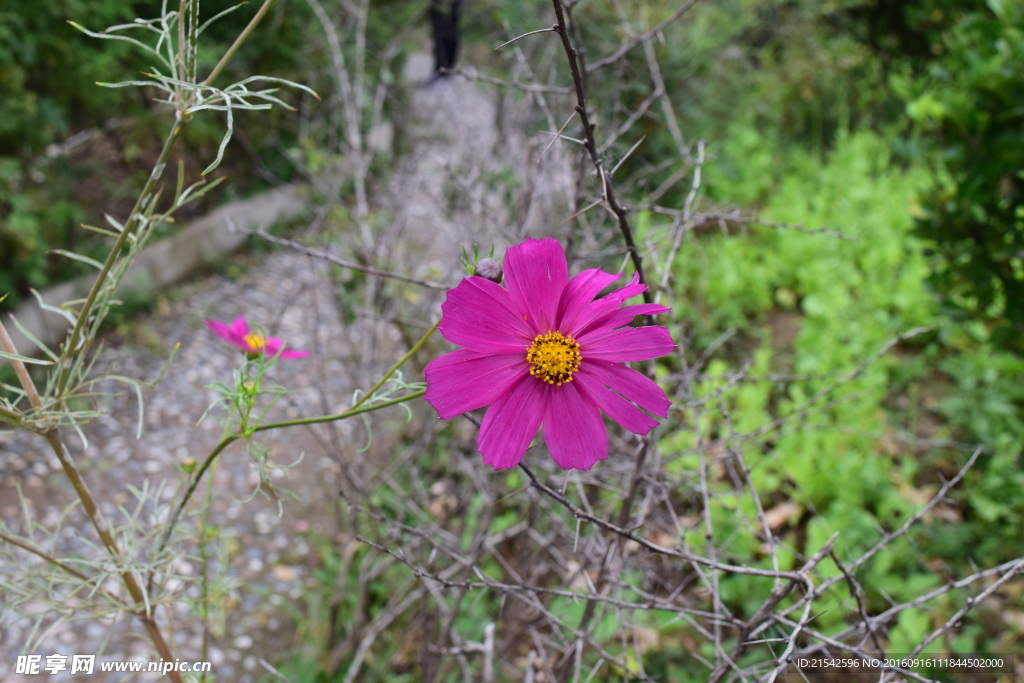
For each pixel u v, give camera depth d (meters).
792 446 3.39
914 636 2.61
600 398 0.98
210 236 5.50
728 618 1.32
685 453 1.99
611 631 2.32
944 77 3.42
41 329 4.37
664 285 1.54
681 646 2.56
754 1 5.90
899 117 7.50
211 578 2.96
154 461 3.65
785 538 3.19
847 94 7.86
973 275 3.26
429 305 3.01
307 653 2.77
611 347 0.98
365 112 5.37
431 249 3.83
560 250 1.00
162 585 1.36
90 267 4.73
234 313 4.93
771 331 4.95
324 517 3.40
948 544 3.15
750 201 6.12
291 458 3.67
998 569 1.28
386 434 3.62
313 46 5.86
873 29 7.85
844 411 3.68
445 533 2.27
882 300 4.82
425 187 3.34
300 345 4.47
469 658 2.18
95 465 3.59
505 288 1.00
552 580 2.49
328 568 3.01
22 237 4.20
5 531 1.25
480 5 3.96
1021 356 3.30
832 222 5.61
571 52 1.02
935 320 4.54
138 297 4.70
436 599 2.11
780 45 7.84
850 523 3.14
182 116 1.04
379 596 2.93
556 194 2.47
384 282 2.86
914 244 5.23
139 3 5.27
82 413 1.10
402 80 6.23
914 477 3.64
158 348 4.50
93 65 4.78
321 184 4.12
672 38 4.95
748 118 6.79
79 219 4.79
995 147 3.00
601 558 1.65
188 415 4.00
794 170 7.04
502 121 2.93
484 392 0.97
